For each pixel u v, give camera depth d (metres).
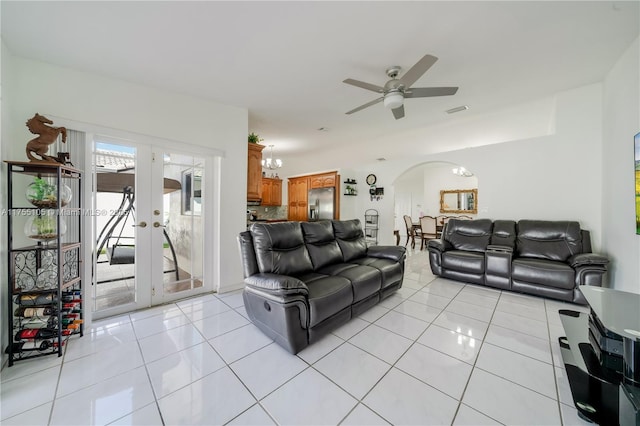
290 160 7.56
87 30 1.89
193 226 3.14
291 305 1.83
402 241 8.71
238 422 1.29
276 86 2.87
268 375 1.65
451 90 2.29
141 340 2.09
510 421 1.29
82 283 2.27
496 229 3.79
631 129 2.34
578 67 2.62
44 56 2.14
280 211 7.24
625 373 1.26
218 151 3.25
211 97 3.10
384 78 2.72
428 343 2.03
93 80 2.43
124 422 1.30
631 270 2.39
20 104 2.08
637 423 1.04
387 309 2.70
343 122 4.13
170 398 1.46
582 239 3.11
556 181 3.46
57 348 1.88
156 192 2.83
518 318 2.47
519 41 2.15
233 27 1.92
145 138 2.71
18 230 2.04
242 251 2.37
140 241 2.73
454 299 2.99
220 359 1.83
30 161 1.81
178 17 1.80
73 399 1.45
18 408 1.39
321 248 2.95
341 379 1.61
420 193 9.34
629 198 2.42
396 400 1.43
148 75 2.54
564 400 1.43
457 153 4.50
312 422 1.29
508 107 3.57
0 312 1.76
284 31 1.98
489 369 1.70
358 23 1.91
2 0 1.57
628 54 2.30
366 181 6.16
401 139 5.21
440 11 1.79
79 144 2.34
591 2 1.73
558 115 3.30
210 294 3.21
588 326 1.87
